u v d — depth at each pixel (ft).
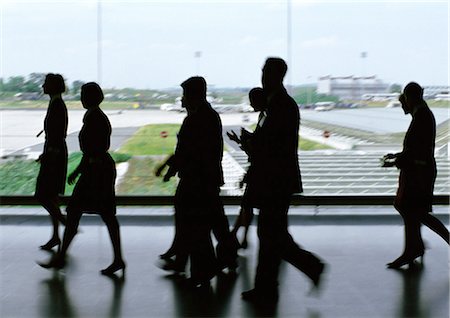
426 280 17.58
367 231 23.62
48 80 19.90
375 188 27.12
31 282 17.40
